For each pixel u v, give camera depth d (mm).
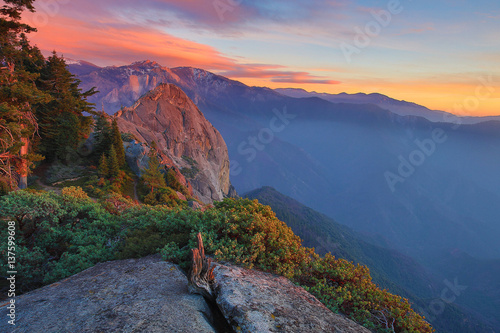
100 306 4699
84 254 7883
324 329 4617
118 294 5105
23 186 33906
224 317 4672
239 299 4957
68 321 4270
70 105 44375
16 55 29906
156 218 8695
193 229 7633
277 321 4562
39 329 4066
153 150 61094
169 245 7109
